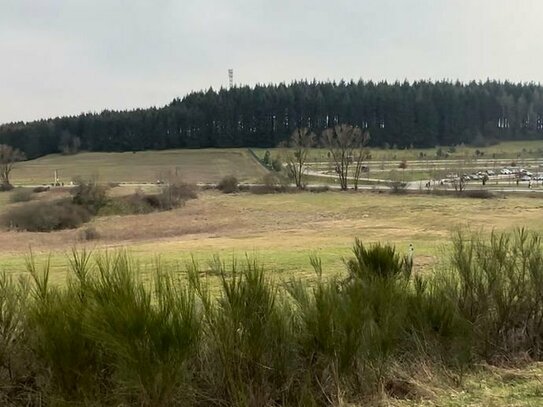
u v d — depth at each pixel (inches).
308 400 169.5
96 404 148.4
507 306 234.4
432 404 184.4
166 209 2014.0
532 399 187.9
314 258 390.9
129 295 149.7
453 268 254.7
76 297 159.2
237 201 2218.3
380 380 188.5
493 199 2031.3
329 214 1856.5
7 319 160.4
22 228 1594.5
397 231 1326.3
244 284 175.2
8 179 3132.4
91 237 1386.6
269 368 170.2
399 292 224.2
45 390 151.9
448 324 218.2
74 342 149.8
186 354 151.5
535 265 242.1
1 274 196.4
